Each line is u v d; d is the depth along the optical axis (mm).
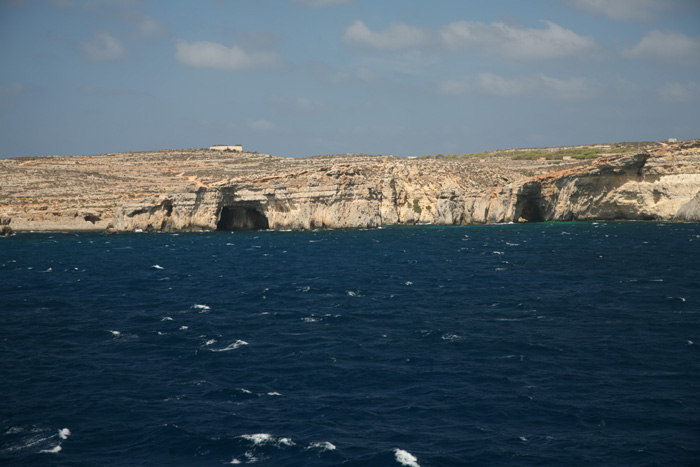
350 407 38344
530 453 32406
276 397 40000
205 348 50531
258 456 32656
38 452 33000
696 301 65875
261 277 87750
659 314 60219
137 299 71625
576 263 97438
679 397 38906
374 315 61906
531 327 56219
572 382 41750
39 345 51875
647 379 42062
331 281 83438
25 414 37594
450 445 33406
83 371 45125
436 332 54594
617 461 31406
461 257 108375
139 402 39344
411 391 40750
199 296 73312
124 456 32688
